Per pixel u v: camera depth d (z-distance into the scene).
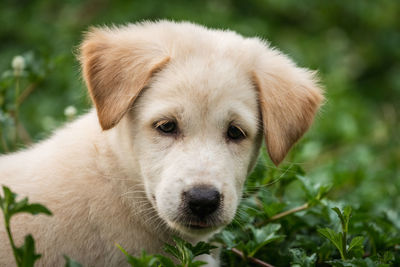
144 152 5.13
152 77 5.19
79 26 12.32
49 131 7.80
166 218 4.93
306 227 6.20
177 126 5.06
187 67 5.11
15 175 5.32
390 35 15.42
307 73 5.96
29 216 4.99
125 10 12.57
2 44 12.38
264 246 5.86
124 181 5.25
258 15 14.23
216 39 5.49
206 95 4.99
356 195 7.80
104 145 5.28
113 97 5.09
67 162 5.25
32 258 3.99
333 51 13.88
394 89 14.23
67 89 10.58
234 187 5.09
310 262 5.13
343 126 10.70
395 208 7.56
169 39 5.34
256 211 5.95
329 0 15.39
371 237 5.88
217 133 5.08
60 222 5.02
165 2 12.73
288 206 6.16
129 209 5.23
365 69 15.09
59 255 5.03
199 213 4.81
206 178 4.82
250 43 5.63
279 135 5.30
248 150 5.34
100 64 5.27
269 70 5.49
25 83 10.01
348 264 4.79
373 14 15.46
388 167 9.70
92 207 5.10
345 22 15.48
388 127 11.04
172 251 4.73
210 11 12.72
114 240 5.16
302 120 5.55
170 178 4.90
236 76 5.19
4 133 7.55
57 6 13.17
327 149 10.37
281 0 14.41
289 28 14.36
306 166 8.86
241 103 5.16
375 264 4.79
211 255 5.80
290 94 5.49
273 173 6.46
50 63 7.34
